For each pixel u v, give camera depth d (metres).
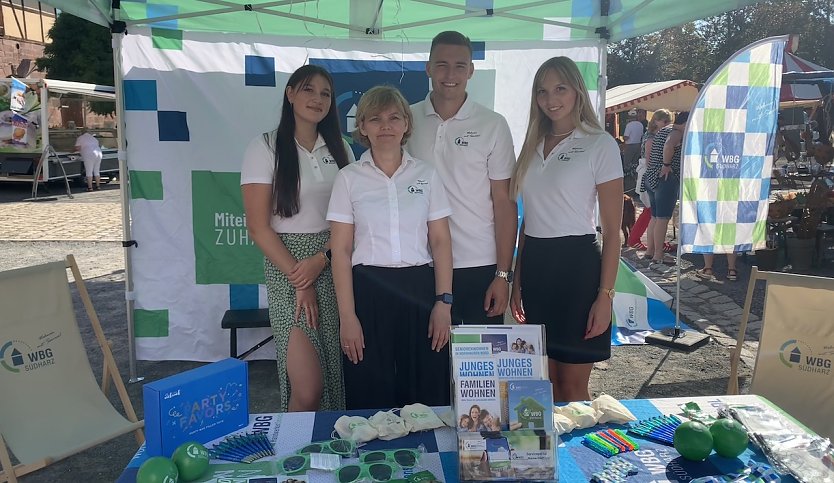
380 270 2.38
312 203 2.58
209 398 1.73
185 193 4.29
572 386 2.79
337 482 1.52
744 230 5.37
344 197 2.38
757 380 2.76
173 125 4.22
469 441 1.53
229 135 4.28
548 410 1.58
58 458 2.61
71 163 14.72
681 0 3.52
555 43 4.45
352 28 4.29
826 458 1.59
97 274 7.21
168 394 1.62
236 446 1.70
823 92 9.33
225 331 4.46
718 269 7.64
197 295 4.40
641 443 1.74
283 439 1.76
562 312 2.66
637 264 7.88
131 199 4.26
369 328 2.42
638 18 3.98
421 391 2.49
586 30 4.38
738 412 1.84
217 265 4.38
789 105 11.42
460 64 2.62
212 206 4.32
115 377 3.08
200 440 1.71
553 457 1.53
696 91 12.55
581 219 2.62
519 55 4.49
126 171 4.17
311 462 1.58
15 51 20.86
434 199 2.45
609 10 4.26
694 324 5.50
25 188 15.23
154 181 4.25
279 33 4.47
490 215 2.77
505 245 2.77
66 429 2.78
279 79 4.32
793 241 7.50
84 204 12.68
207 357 4.46
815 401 2.61
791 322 2.72
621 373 4.35
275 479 1.54
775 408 1.95
